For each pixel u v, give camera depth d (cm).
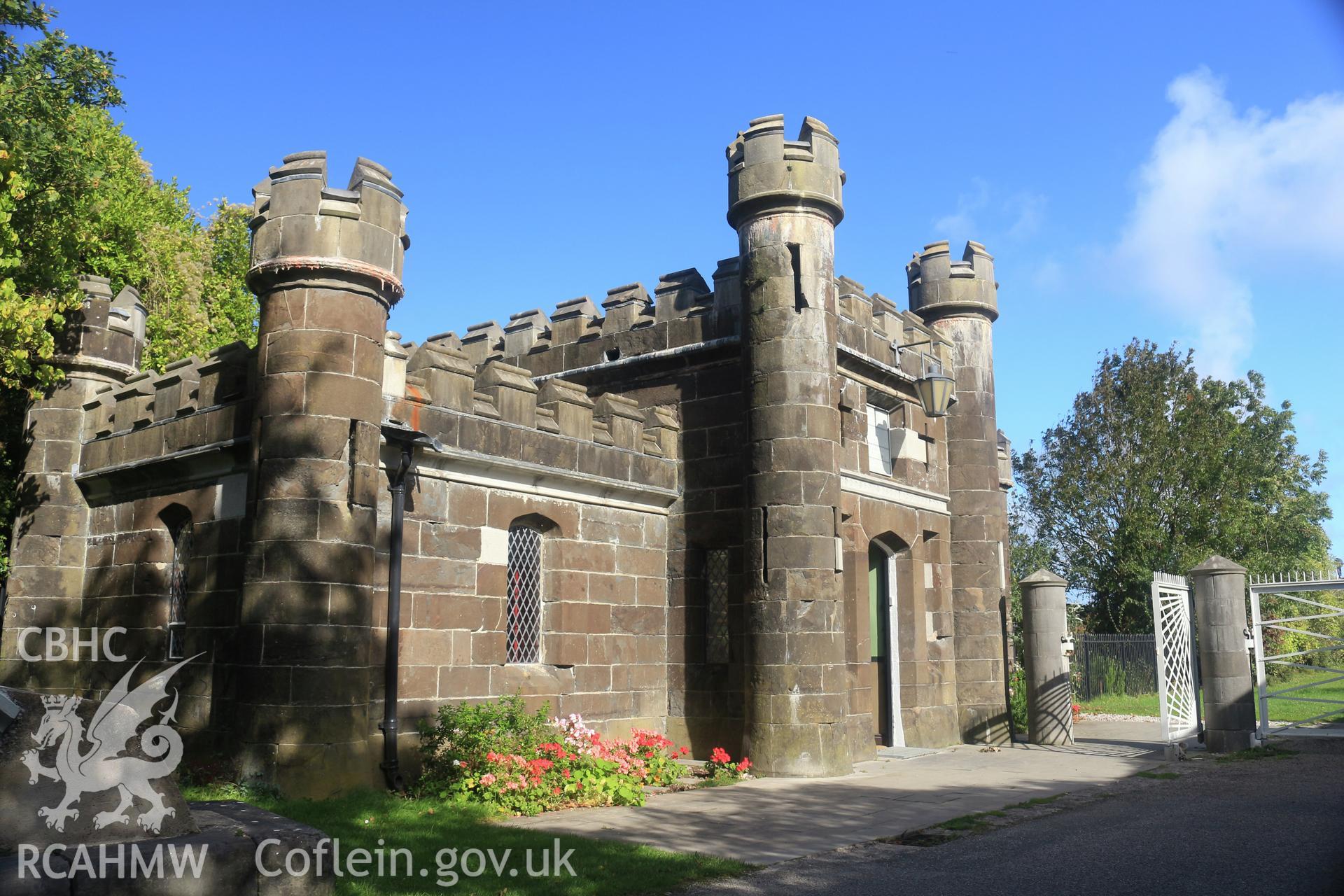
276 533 998
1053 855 755
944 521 1728
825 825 898
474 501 1196
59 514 1380
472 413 1196
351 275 1055
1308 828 833
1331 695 2469
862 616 1461
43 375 1359
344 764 974
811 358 1348
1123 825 871
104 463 1357
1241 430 3144
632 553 1414
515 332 1709
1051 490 3272
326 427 1023
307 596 984
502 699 1129
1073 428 3284
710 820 931
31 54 1442
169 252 2341
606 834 851
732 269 1461
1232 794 1023
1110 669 2625
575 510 1328
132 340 1485
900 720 1566
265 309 1071
